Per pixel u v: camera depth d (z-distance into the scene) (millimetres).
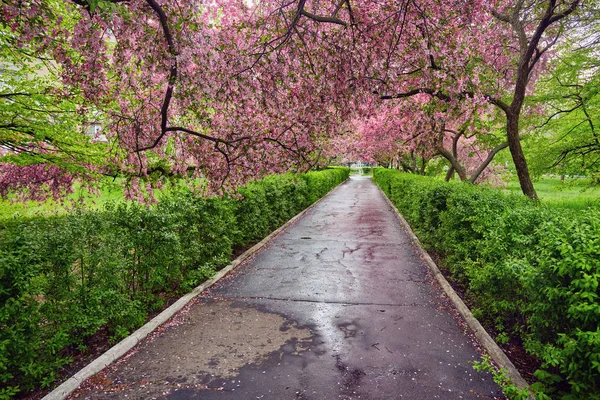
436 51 6203
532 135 12422
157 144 6840
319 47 6270
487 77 8094
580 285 2457
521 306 3574
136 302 4328
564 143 11578
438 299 5523
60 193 8102
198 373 3492
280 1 6258
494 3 6941
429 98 8398
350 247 9188
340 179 39125
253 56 5988
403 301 5434
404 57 6617
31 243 3162
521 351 3822
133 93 6160
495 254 4223
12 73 6816
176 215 5363
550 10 6965
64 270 3506
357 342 4121
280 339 4203
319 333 4352
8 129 6832
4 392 2943
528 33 9727
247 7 6391
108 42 5367
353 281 6387
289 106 6742
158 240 4859
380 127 16453
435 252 8211
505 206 5105
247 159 6836
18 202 8406
